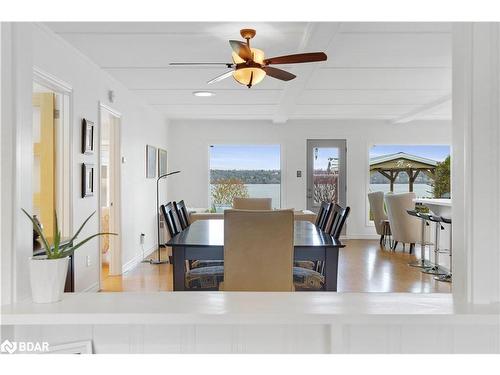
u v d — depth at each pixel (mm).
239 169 8578
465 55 1335
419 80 4828
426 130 8500
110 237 5184
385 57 3898
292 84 4828
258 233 2615
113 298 1395
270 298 1404
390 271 5398
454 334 1399
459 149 1396
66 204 3668
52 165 3633
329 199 8531
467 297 1350
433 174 8672
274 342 1423
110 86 4762
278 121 8070
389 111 7242
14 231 1307
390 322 1220
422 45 3539
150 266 5781
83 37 3377
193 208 7898
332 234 3664
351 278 5004
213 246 2908
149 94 5727
